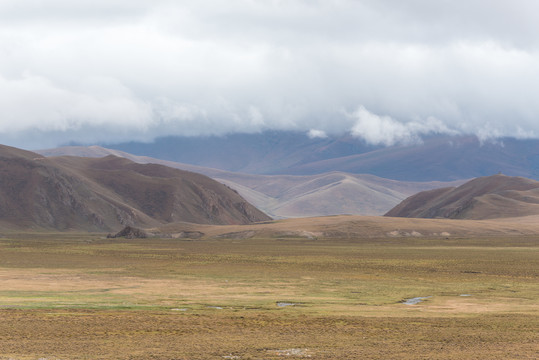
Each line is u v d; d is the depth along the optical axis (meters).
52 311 38.84
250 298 49.59
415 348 27.62
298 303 46.50
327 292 54.78
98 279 66.50
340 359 25.22
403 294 53.59
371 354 26.25
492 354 26.33
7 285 59.03
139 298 48.62
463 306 45.44
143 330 31.91
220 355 25.86
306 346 27.97
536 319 37.56
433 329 33.09
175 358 25.20
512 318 37.97
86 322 34.22
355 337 30.41
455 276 72.25
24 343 28.06
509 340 29.84
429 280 67.19
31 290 54.53
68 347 27.25
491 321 36.38
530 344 28.83
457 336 30.88
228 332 31.67
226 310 41.38
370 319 36.94
